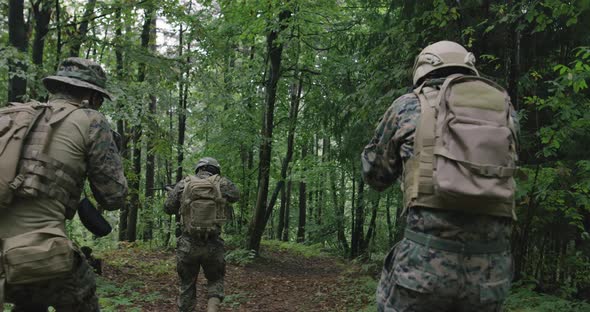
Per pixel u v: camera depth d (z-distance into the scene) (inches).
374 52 327.0
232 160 622.2
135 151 575.8
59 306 109.0
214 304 213.0
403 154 89.0
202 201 210.2
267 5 453.7
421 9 299.4
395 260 88.5
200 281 366.6
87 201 113.2
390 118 93.6
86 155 112.7
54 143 107.4
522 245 263.6
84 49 425.1
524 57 282.7
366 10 410.0
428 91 92.0
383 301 88.9
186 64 397.4
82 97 119.0
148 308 264.7
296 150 757.9
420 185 83.4
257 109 615.2
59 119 109.3
